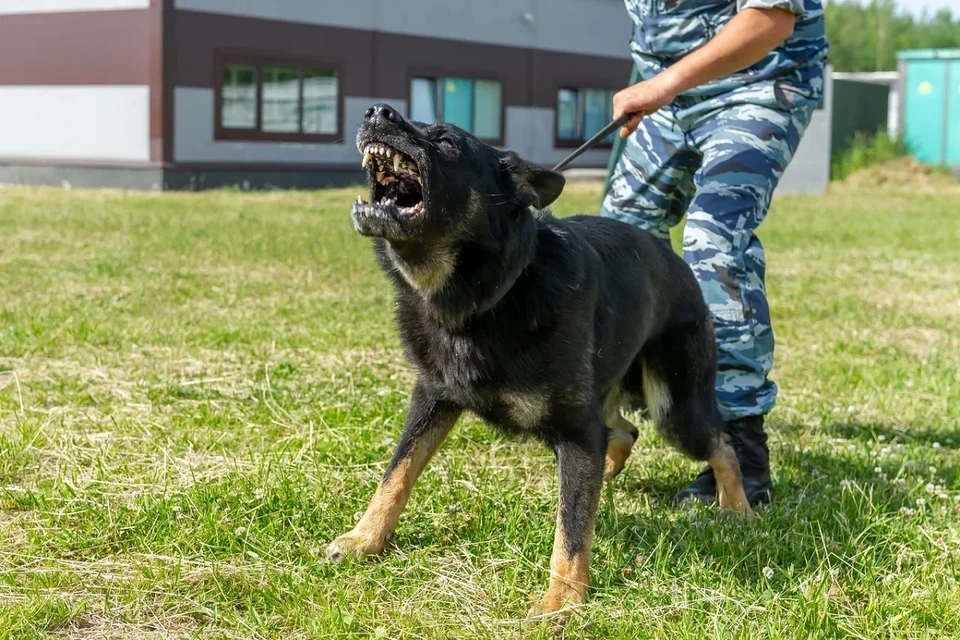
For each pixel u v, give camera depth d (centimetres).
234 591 318
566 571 323
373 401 523
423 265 335
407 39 2403
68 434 456
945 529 377
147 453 439
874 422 544
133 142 2061
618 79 2942
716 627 295
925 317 871
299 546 353
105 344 643
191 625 299
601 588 331
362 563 344
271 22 2159
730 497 410
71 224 1319
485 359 334
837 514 386
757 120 432
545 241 348
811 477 450
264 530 359
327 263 1050
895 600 316
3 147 2220
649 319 391
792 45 437
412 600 317
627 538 373
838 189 2569
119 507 371
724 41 407
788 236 1486
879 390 605
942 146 2872
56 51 2116
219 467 422
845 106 2808
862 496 396
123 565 331
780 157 434
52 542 345
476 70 2556
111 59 2058
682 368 407
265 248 1145
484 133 2609
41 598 304
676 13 453
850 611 316
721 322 427
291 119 2238
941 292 1022
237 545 347
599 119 2922
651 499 428
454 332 339
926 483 432
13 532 356
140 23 2012
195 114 2073
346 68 2303
